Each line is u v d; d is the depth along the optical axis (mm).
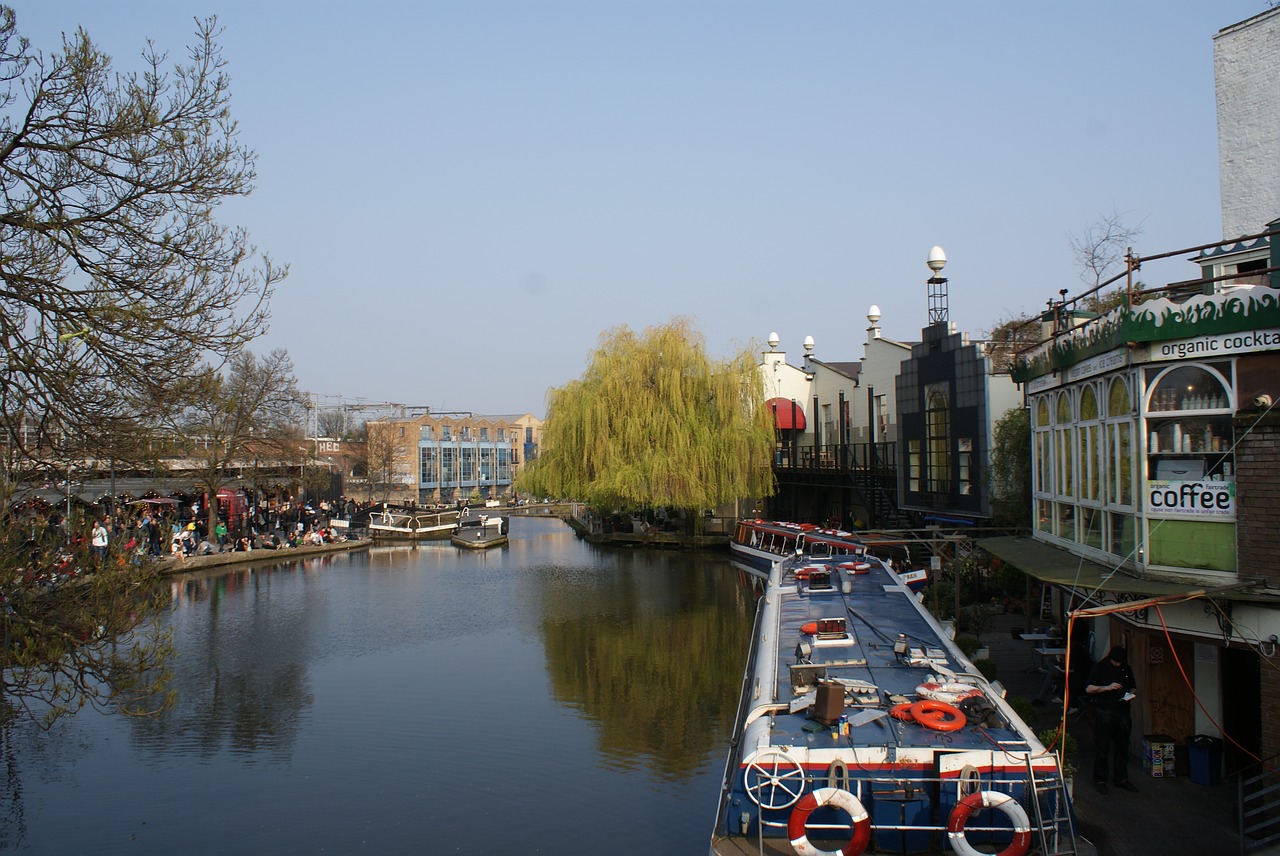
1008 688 15391
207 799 13984
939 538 22562
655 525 53000
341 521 54906
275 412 49375
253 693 19922
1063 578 12031
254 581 36688
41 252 10945
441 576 38000
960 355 27453
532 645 24641
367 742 16562
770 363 51219
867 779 7895
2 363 10648
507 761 15539
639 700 19250
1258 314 9906
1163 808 10211
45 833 12805
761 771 7980
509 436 113688
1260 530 9680
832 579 17344
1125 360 11156
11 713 12516
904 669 10594
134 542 13344
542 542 55406
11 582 10344
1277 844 8789
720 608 29719
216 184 12016
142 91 11352
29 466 11680
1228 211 17141
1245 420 9836
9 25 10562
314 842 12422
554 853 12055
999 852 7520
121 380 11281
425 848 12258
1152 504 10727
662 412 43719
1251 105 16781
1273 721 9414
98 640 11023
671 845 12305
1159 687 11516
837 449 41594
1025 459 24312
